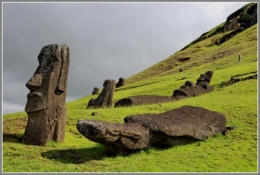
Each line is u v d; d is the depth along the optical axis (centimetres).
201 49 8381
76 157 1411
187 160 1391
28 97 1617
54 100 1634
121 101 2883
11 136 1706
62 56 1673
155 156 1441
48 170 1232
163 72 7156
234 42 7662
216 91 3325
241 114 2070
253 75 3566
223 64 5562
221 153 1476
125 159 1386
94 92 5459
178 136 1562
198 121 1714
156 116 1634
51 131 1609
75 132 1902
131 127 1438
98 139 1320
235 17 9950
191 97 3152
